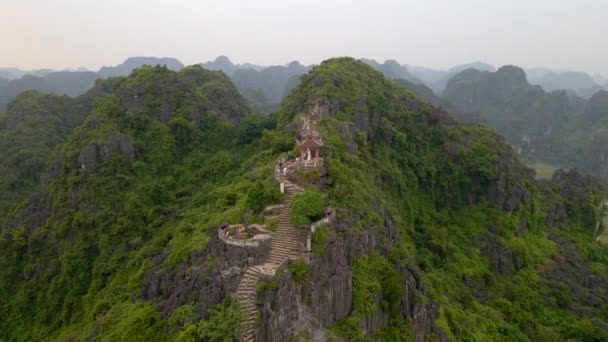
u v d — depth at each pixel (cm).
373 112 7762
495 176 8106
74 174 7144
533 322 5878
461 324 4791
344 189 4122
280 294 2784
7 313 6203
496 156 8312
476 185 8294
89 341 3962
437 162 8481
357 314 3312
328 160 4494
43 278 6297
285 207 3753
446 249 6706
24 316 6109
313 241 3241
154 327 3253
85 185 6969
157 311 3450
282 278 2861
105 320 4031
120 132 7794
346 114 7050
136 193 6894
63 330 5497
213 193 5797
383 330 3581
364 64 9512
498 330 5331
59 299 5984
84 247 6234
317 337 3006
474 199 8275
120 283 5153
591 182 10662
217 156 7875
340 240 3441
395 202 6694
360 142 6644
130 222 6341
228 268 3162
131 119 8212
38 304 6131
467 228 7719
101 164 7231
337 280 3228
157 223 6284
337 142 5506
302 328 2919
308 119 6419
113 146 7438
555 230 8931
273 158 5694
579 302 6850
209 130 8981
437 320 4266
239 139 8406
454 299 5569
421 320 3991
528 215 8419
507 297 6519
